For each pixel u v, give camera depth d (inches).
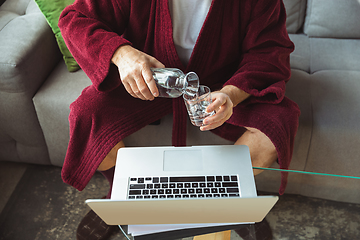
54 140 51.9
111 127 41.9
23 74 46.4
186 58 46.2
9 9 57.7
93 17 41.4
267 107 42.1
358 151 46.1
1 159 57.9
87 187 55.1
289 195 32.6
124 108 42.9
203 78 45.8
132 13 41.4
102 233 33.3
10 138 54.2
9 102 48.6
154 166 31.0
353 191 32.4
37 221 50.3
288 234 29.9
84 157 42.4
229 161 31.4
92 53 38.3
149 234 29.4
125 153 32.0
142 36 44.0
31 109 49.6
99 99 41.8
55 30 50.3
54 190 54.7
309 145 47.4
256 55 43.0
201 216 28.6
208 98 31.4
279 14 43.0
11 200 53.2
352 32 60.9
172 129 47.7
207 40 41.8
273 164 45.9
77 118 40.9
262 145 41.5
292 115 41.7
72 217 50.9
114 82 41.0
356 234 30.1
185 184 29.6
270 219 30.7
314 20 61.4
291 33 63.8
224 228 30.1
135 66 34.6
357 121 46.0
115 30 44.4
